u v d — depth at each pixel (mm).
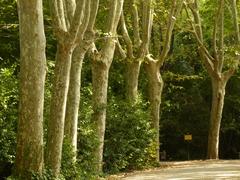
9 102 15242
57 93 13500
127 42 25094
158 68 27281
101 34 19531
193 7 31484
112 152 21984
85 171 16672
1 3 24266
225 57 33094
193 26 31672
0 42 24750
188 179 17359
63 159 14664
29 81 11977
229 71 33125
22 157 11984
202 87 43812
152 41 32094
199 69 43500
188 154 44094
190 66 42750
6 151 13688
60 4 13203
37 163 12062
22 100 12023
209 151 33594
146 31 24672
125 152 22609
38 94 12070
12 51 24891
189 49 40125
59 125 13500
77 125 17344
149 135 24281
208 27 35812
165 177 18609
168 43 26719
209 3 34062
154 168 24594
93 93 19953
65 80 13531
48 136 13500
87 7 13195
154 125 26891
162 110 42281
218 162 28328
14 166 12133
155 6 26562
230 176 18203
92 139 18156
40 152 12141
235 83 42562
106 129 22359
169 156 45219
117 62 31062
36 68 12016
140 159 23938
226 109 43312
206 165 25469
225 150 45219
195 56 41875
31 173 11938
